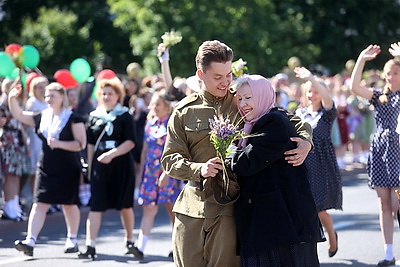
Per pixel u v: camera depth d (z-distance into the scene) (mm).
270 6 45281
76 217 15414
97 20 55312
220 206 8312
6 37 53781
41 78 18766
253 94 8312
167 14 42938
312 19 55344
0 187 26797
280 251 8148
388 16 56938
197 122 8398
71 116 14891
